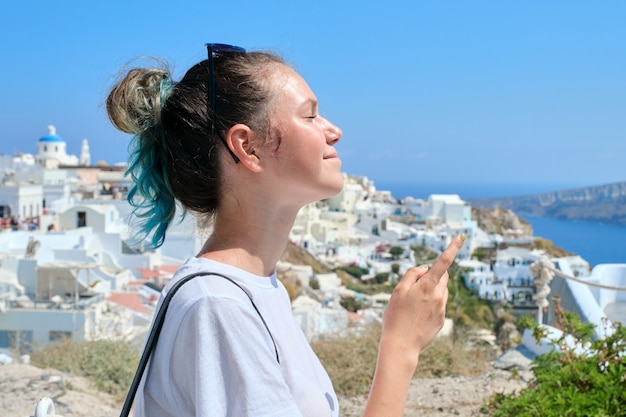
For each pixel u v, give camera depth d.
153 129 1.50
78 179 73.88
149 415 1.31
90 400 7.18
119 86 1.51
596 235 184.75
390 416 1.34
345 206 105.88
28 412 6.21
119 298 22.89
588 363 4.66
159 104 1.46
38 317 17.84
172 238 34.00
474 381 7.81
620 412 4.06
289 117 1.40
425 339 1.42
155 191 1.55
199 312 1.24
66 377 8.24
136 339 16.28
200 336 1.23
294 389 1.33
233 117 1.39
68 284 21.67
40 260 24.03
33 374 7.65
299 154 1.39
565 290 10.09
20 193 47.00
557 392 4.40
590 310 8.98
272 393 1.22
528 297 51.41
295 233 76.12
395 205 115.19
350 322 12.94
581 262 54.72
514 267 57.44
